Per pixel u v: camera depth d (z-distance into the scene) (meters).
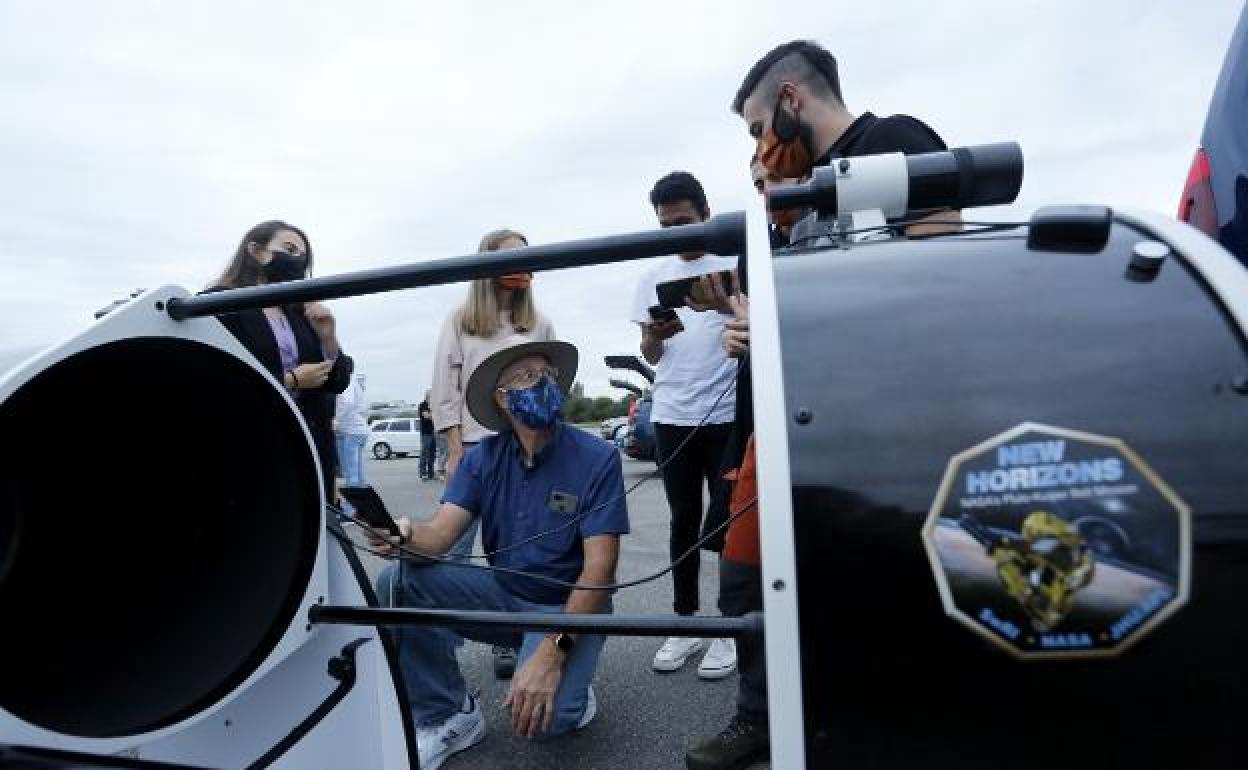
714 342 2.60
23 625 1.05
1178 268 0.80
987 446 0.73
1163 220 0.87
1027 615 0.70
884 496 0.74
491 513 2.15
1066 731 0.70
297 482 1.34
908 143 1.58
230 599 1.28
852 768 0.73
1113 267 0.82
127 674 1.14
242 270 2.48
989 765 0.71
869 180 1.08
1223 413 0.71
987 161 1.08
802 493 0.75
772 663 0.73
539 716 1.84
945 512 0.73
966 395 0.76
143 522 1.25
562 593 2.08
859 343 0.80
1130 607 0.69
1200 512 0.69
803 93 1.84
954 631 0.71
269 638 1.28
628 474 8.62
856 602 0.73
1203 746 0.67
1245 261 1.44
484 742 2.12
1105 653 0.69
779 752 0.73
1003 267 0.85
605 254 1.08
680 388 2.64
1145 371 0.74
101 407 1.16
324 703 1.37
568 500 2.03
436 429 2.95
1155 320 0.76
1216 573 0.68
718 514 1.97
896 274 0.87
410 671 1.97
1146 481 0.70
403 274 1.12
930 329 0.80
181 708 1.16
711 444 2.62
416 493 9.36
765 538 0.74
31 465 1.09
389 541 1.70
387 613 1.32
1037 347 0.77
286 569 1.32
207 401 1.27
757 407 0.77
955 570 0.72
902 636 0.72
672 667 2.54
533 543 2.08
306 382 2.37
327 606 1.36
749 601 1.78
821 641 0.73
